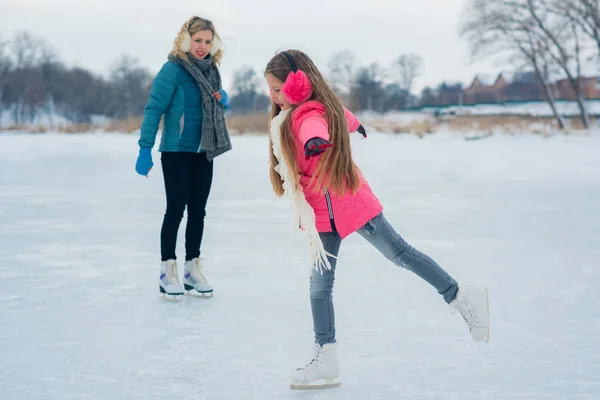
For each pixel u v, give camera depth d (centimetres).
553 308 398
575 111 4281
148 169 436
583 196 997
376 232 286
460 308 296
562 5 3769
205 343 337
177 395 268
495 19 3834
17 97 6612
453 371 296
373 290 445
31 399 263
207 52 443
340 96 288
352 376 291
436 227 701
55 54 6706
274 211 847
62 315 387
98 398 264
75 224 728
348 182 278
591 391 271
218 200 963
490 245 600
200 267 442
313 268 285
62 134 3080
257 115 3156
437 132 3052
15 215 792
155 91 433
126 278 482
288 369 300
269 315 388
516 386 277
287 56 282
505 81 5331
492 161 1506
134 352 322
